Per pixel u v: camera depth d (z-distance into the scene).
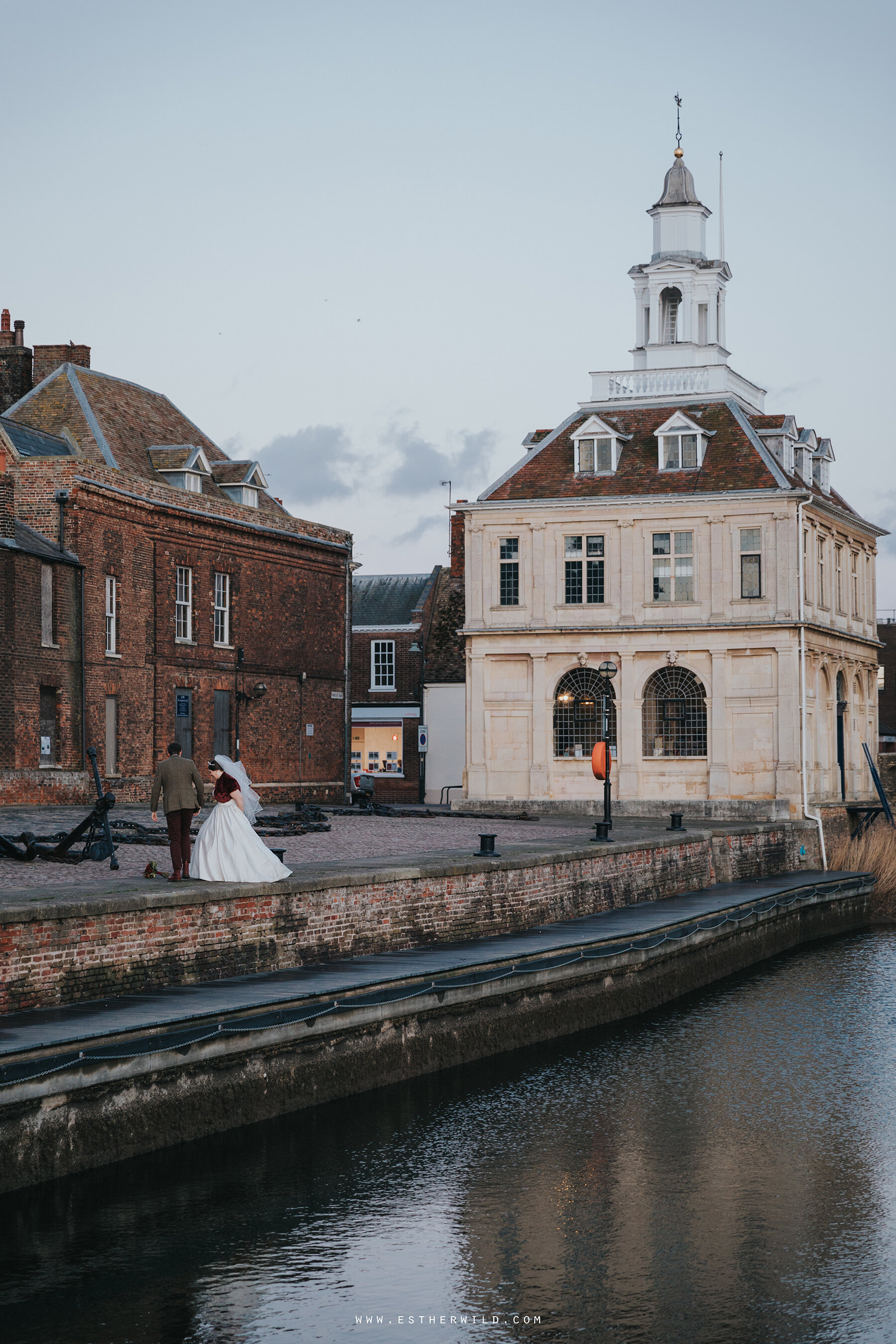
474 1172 16.14
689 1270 13.42
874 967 31.44
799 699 42.44
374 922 21.77
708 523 43.53
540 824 38.38
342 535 50.78
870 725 52.03
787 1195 15.55
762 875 39.00
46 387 44.75
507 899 25.23
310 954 20.34
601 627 44.25
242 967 19.06
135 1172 14.98
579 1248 13.93
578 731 44.88
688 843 34.12
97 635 38.44
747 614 43.09
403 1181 15.72
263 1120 16.70
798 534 42.72
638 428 46.12
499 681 45.59
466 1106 18.88
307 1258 13.54
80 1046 14.40
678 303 49.06
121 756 39.56
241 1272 13.16
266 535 46.25
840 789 47.50
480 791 45.53
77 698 37.59
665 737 44.09
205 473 45.59
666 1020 24.86
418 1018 19.61
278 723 47.16
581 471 45.50
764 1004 26.52
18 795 34.59
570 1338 11.94
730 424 45.22
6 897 17.30
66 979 16.36
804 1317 12.38
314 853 26.41
